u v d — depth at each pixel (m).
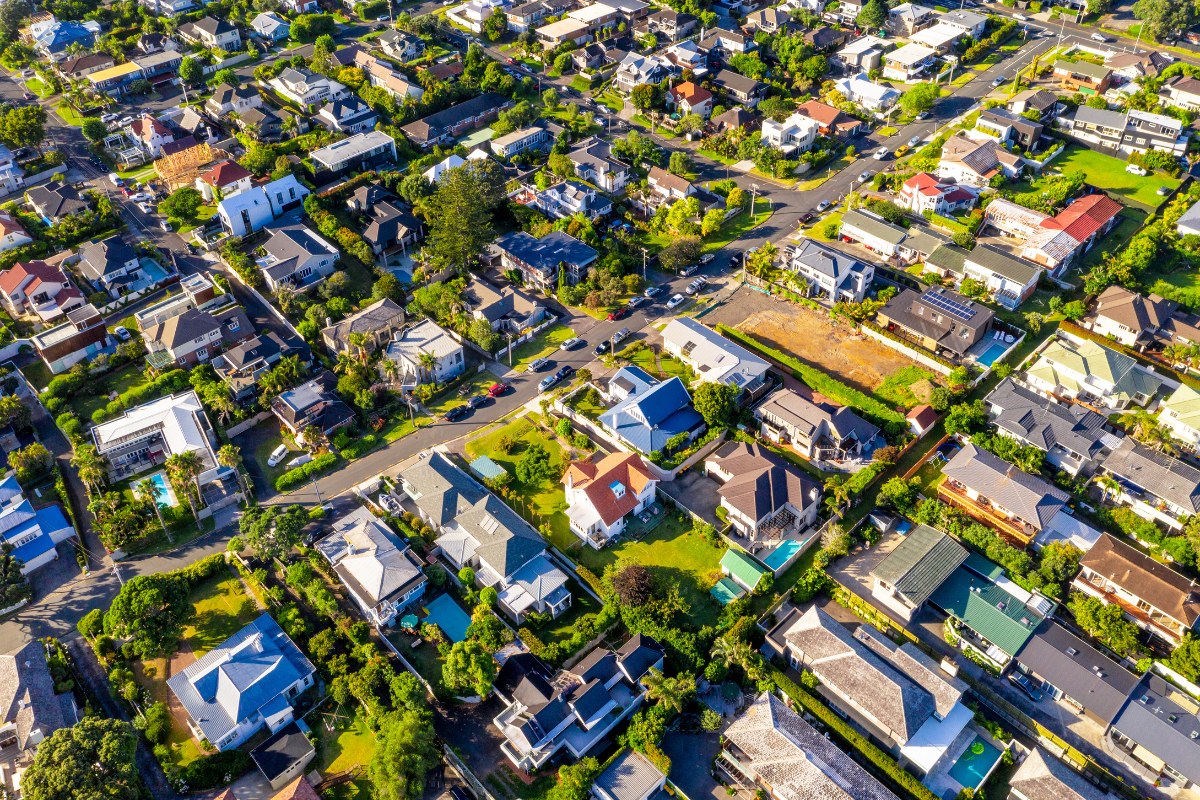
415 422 148.75
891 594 115.75
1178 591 110.12
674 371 155.50
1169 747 96.81
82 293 173.50
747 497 125.06
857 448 137.38
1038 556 122.00
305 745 101.94
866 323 163.12
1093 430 135.00
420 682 105.88
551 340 164.88
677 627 114.25
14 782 100.44
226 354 156.00
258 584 121.25
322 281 176.00
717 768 100.25
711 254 184.88
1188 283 169.12
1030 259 174.00
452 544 124.06
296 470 138.00
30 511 129.38
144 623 110.44
